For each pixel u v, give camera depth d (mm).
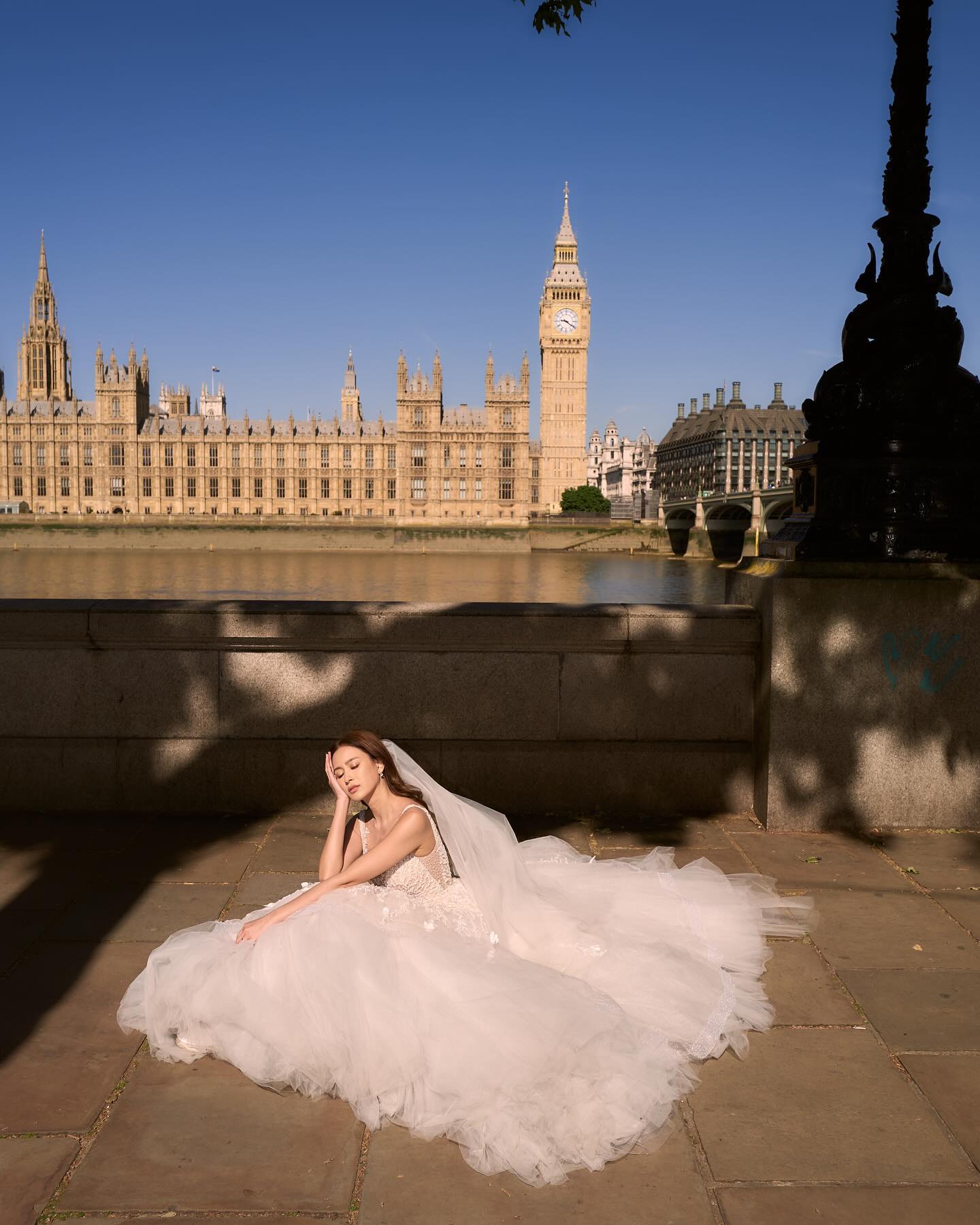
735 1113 2961
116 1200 2549
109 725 5883
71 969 3842
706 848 5316
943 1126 2900
